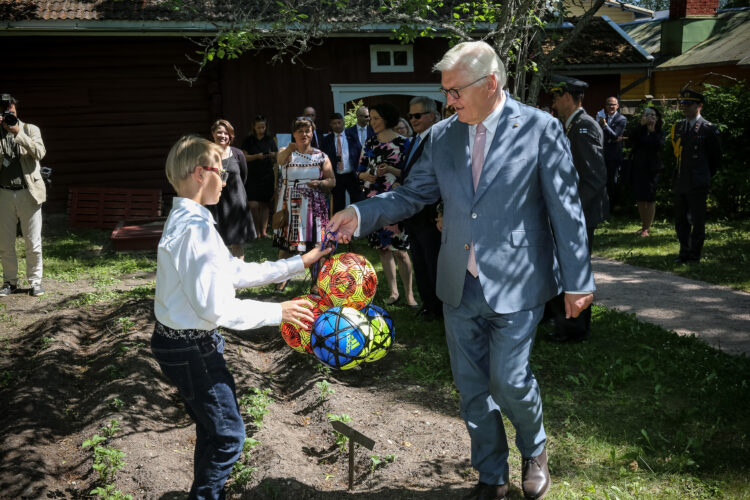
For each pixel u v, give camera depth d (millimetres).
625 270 8820
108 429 4133
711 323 6320
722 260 9055
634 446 3924
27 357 5777
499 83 3074
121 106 13195
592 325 6266
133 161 13367
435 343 5836
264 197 11531
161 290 2781
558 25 10602
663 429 4145
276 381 5328
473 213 3154
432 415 4480
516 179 3111
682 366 5086
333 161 10656
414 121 5824
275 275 3053
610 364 5195
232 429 2912
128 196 13070
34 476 3654
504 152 3121
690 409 4355
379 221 3377
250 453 3896
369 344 3107
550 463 3785
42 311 7348
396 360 5527
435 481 3570
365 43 13562
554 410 4492
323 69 13508
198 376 2816
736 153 12688
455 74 2996
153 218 12289
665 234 11219
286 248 7109
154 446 4031
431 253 5961
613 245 10523
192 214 2807
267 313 2889
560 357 5438
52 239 11805
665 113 13992
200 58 13234
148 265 9875
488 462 3348
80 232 12492
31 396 4637
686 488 3461
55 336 6121
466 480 3588
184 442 4207
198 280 2672
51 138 13070
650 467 3654
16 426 4191
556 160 3119
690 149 8766
